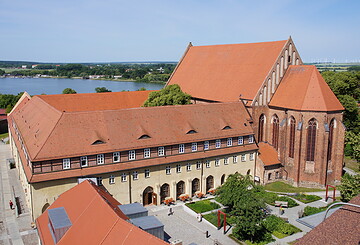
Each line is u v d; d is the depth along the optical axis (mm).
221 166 74938
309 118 75500
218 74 96688
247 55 92688
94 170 59938
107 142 61938
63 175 57469
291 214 63750
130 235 33938
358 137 88438
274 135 84125
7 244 51781
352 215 34562
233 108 80188
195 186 72812
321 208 64688
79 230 38906
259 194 58156
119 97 102375
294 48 86188
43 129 63594
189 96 88938
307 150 77125
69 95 96125
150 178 65938
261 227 54438
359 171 90062
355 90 121812
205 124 73750
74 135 60500
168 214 63469
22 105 101688
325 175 76562
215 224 58969
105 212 38438
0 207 65125
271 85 83625
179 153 68812
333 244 30984
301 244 32406
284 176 81625
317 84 76688
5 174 84750
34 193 55812
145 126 67375
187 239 54719
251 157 79312
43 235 43062
